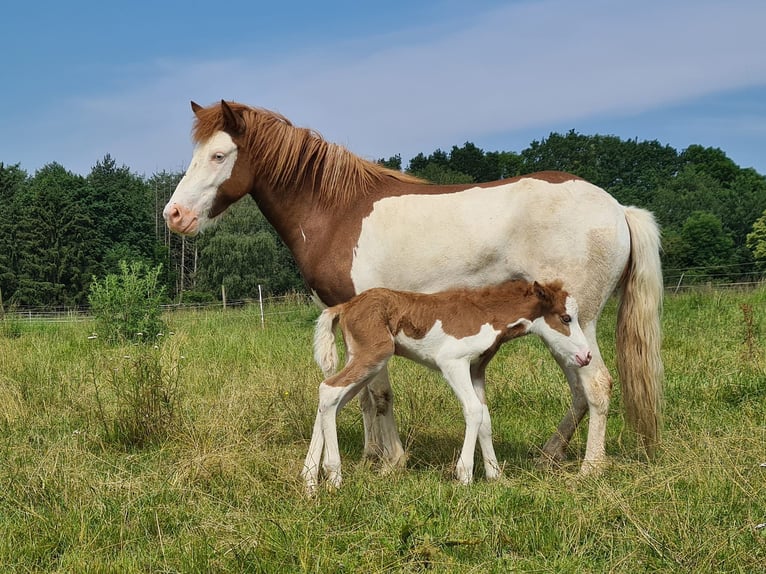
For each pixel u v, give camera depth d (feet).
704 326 31.58
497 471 15.21
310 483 13.89
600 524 11.50
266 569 10.44
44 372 23.65
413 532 11.25
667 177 226.17
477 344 15.44
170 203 16.94
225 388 21.91
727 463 13.35
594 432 15.93
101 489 13.28
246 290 125.59
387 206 16.33
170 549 11.17
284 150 16.88
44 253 132.98
